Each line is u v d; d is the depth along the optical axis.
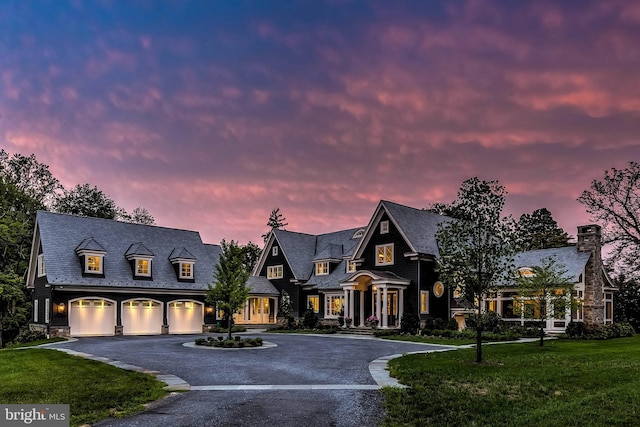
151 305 34.34
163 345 23.14
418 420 8.82
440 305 33.88
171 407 9.80
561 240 50.53
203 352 19.86
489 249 15.48
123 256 35.03
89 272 32.19
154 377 13.30
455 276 15.74
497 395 10.52
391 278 32.56
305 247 46.06
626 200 38.31
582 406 9.23
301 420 8.84
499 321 29.36
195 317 36.62
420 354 17.86
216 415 9.16
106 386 11.58
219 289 23.91
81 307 31.33
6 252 40.25
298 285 42.72
